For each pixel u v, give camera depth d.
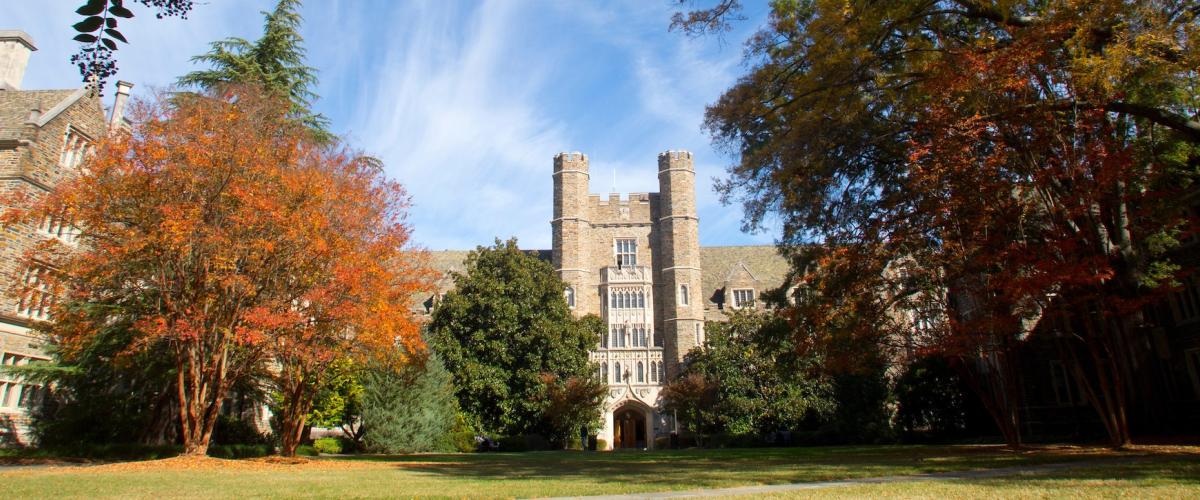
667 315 49.62
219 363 19.20
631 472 14.14
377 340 19.62
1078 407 29.45
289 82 30.45
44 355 23.84
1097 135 17.11
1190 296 25.59
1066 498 8.02
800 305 22.56
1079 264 15.93
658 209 53.41
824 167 20.19
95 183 17.42
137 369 22.50
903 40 18.06
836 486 10.13
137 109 18.42
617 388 47.91
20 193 18.56
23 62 27.00
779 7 18.88
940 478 11.25
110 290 20.25
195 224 17.36
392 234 21.34
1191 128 15.69
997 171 17.55
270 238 18.72
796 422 39.31
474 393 37.00
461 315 38.44
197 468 16.69
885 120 19.59
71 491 10.24
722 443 38.69
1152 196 17.52
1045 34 15.10
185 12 5.36
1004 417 20.80
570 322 40.91
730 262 56.62
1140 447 17.45
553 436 39.72
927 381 35.88
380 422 30.45
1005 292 17.03
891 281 21.27
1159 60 13.88
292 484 11.88
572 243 50.91
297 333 19.78
